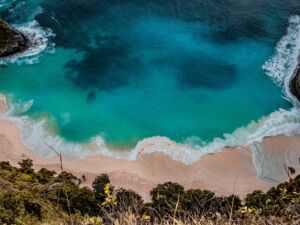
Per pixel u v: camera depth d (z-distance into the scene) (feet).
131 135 192.44
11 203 64.08
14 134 189.26
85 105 208.64
